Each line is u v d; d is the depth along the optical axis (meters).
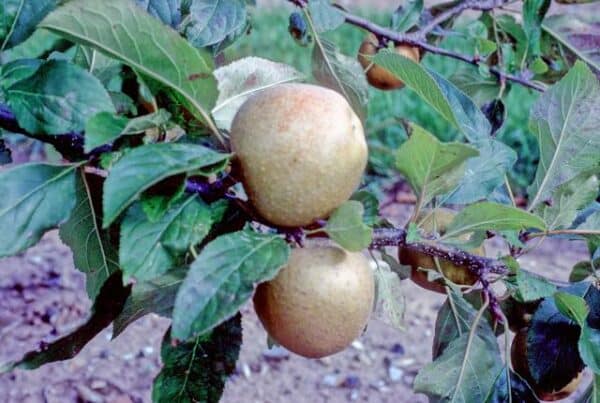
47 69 0.47
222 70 0.54
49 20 0.45
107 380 1.74
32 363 0.48
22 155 2.29
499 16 0.99
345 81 0.73
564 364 0.57
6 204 0.46
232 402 1.71
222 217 0.48
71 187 0.47
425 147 0.48
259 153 0.46
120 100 0.53
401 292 0.63
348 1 4.29
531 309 0.63
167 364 0.51
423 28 0.91
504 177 0.61
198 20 0.62
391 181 2.47
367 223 0.55
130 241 0.45
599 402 0.57
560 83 0.60
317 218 0.48
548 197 0.60
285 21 3.78
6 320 1.87
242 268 0.43
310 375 1.83
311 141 0.46
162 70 0.47
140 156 0.42
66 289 2.04
